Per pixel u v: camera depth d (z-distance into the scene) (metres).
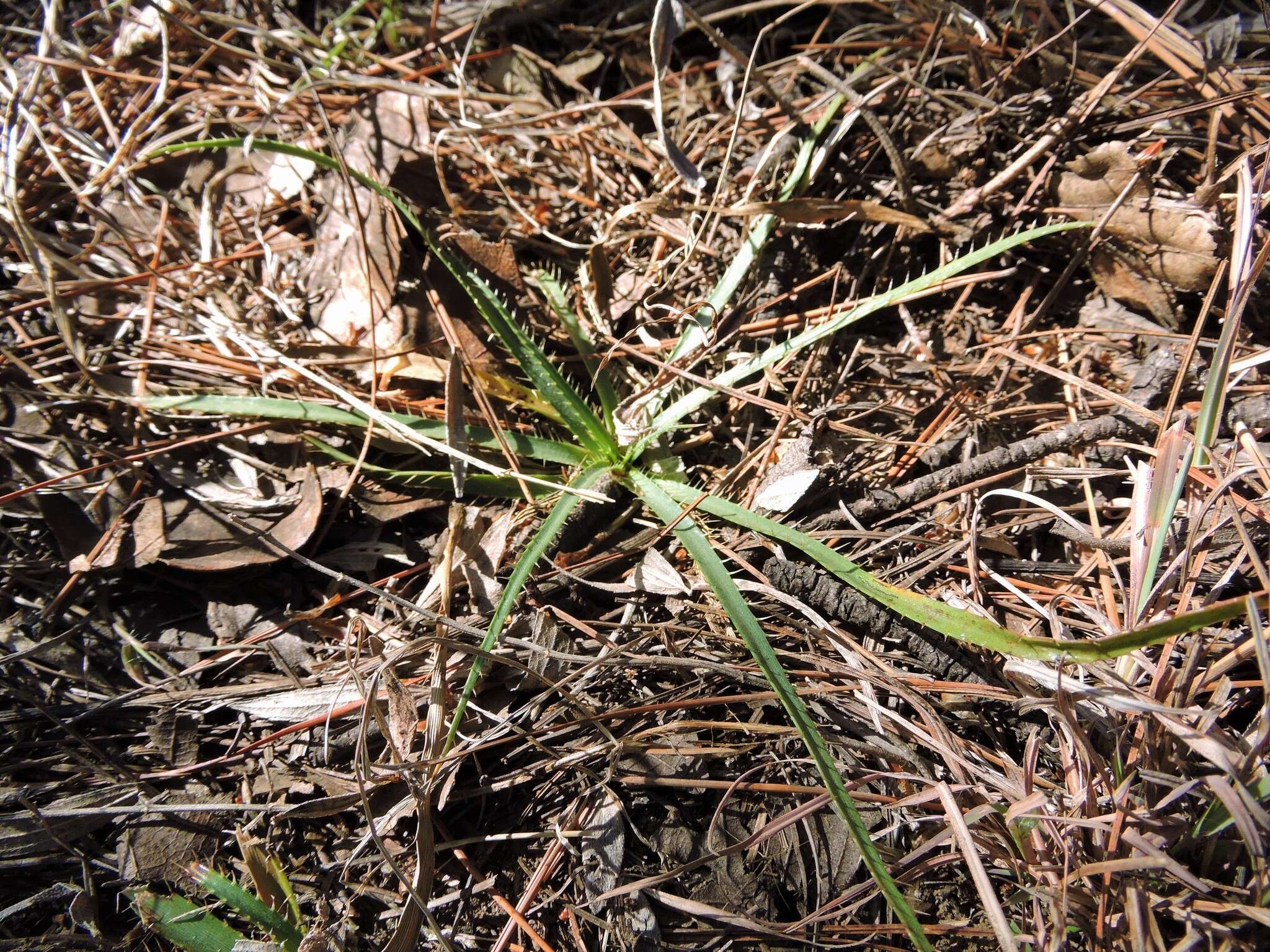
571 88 0.52
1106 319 0.44
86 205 0.44
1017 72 0.46
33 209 0.47
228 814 0.36
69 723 0.37
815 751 0.31
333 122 0.49
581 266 0.45
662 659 0.35
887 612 0.36
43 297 0.44
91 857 0.35
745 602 0.35
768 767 0.35
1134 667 0.33
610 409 0.41
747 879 0.34
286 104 0.49
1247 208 0.35
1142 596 0.33
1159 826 0.30
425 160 0.47
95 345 0.44
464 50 0.50
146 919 0.34
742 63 0.48
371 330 0.41
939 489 0.39
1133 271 0.42
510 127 0.47
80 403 0.42
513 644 0.37
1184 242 0.40
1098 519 0.39
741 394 0.40
